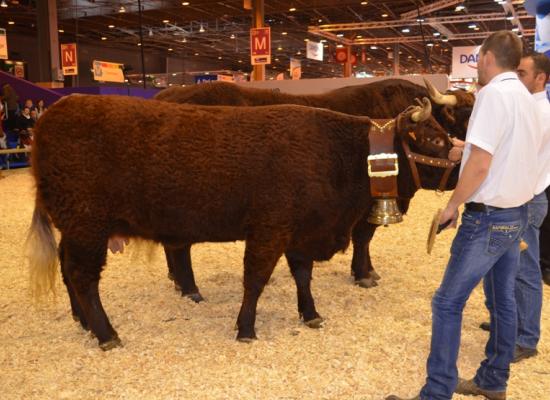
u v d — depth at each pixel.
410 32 29.41
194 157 3.43
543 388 3.11
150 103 3.58
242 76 30.47
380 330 3.90
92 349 3.61
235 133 3.50
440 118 4.39
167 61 36.78
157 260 5.73
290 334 3.84
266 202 3.47
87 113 3.42
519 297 3.38
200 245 6.42
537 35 8.94
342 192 3.68
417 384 3.16
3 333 3.88
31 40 29.80
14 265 5.59
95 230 3.47
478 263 2.55
